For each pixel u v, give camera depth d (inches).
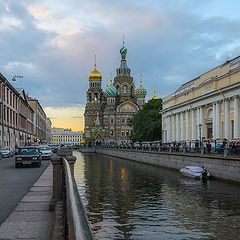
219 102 1705.2
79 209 141.4
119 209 696.4
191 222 591.2
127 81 6067.9
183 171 1316.4
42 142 4923.7
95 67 6358.3
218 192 893.2
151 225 572.7
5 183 689.0
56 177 417.4
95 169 1706.4
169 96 2645.2
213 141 1652.3
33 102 4471.0
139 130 3112.7
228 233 527.2
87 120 6166.3
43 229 324.8
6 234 307.9
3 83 2129.7
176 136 2409.0
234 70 1530.5
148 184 1076.5
